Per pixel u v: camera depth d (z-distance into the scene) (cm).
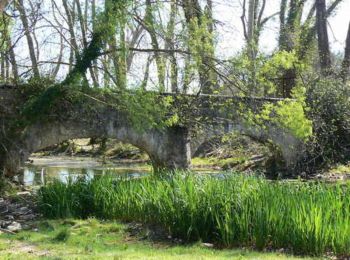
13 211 1337
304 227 910
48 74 1764
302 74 2673
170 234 1060
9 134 1681
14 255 858
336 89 2569
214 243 1000
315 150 2467
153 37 1659
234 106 1906
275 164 2464
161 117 1744
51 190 1302
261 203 966
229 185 1080
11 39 1931
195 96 1877
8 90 1708
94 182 1299
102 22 1565
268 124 2216
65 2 1909
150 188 1168
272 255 869
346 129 2536
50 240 1009
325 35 3144
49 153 3506
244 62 1622
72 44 1812
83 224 1138
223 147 2780
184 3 1720
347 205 952
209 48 1622
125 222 1173
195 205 1034
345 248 879
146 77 1672
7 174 1683
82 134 1808
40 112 1659
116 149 3234
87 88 1647
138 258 804
